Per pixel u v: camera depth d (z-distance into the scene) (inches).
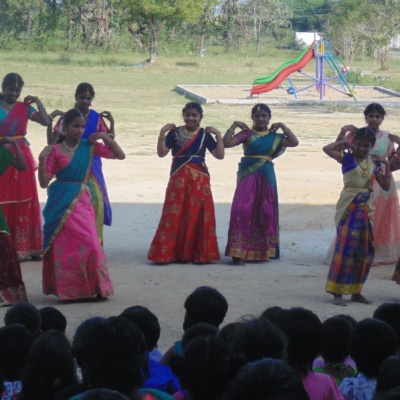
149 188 794.2
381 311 295.6
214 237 550.9
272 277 518.0
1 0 3216.0
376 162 463.2
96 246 457.1
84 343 198.8
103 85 2048.5
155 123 1334.9
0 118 544.1
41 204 713.6
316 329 240.8
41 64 2640.3
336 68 1788.9
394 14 3112.7
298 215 695.7
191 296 300.7
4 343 246.1
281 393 157.1
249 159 553.0
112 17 3277.6
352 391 243.8
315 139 1175.6
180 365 191.0
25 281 508.4
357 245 455.2
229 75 2488.9
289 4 4926.2
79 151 457.7
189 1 2682.1
